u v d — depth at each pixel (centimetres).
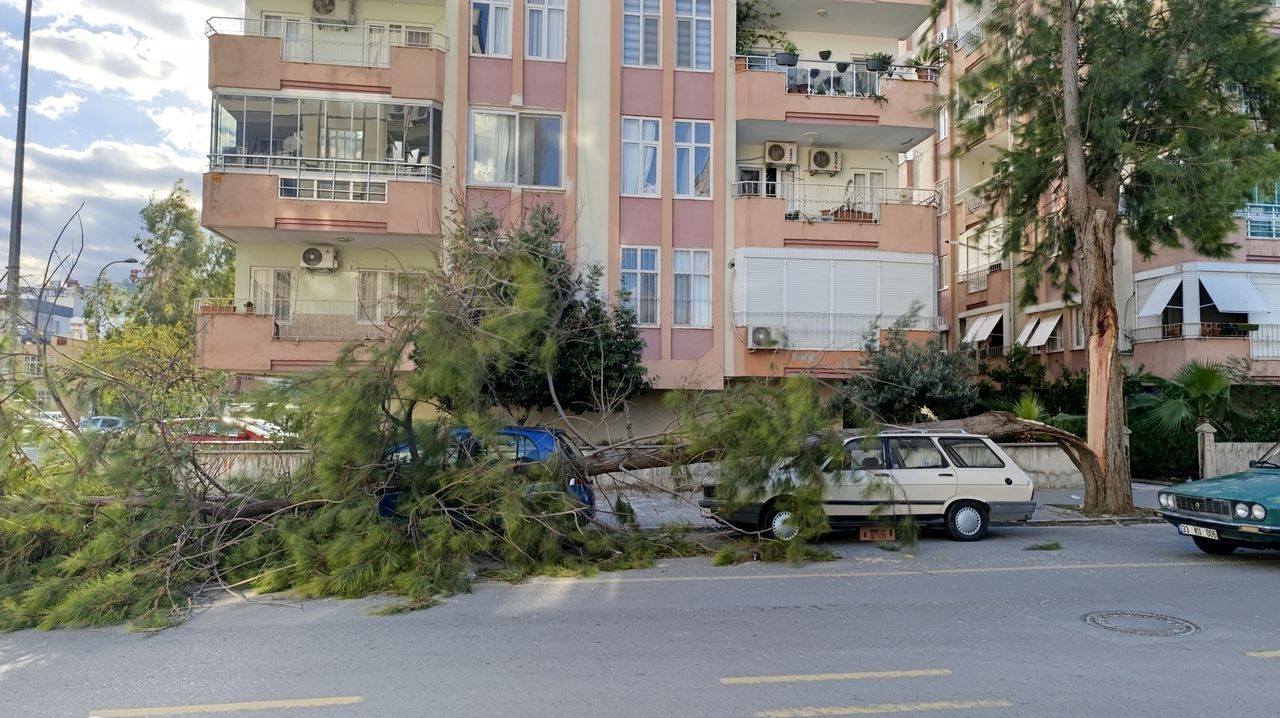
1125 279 2355
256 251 2136
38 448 907
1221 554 1065
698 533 1182
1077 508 1517
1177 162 1382
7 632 718
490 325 930
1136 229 1590
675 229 2067
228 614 772
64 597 755
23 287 934
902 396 1906
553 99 2039
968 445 1210
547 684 563
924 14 2281
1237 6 1377
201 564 856
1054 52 1526
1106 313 1449
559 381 1628
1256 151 1316
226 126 1986
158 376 986
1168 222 1496
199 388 1006
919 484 1172
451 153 2003
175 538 857
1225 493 977
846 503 1152
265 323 1909
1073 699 532
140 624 719
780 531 1068
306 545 850
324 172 2000
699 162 2091
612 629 709
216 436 975
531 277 1001
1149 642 664
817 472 1012
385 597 838
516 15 2034
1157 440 1981
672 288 2050
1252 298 2112
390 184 1964
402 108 2014
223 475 948
